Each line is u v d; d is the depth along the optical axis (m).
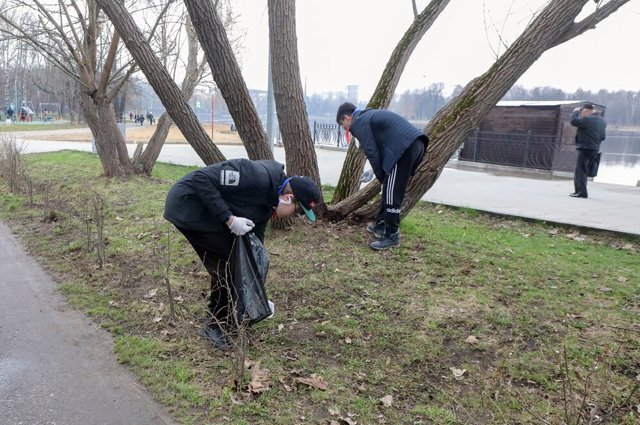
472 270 5.12
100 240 5.48
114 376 3.41
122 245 6.03
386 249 5.62
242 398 3.11
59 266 5.49
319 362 3.51
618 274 5.12
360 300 4.39
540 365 3.42
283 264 5.14
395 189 5.29
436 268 5.15
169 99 5.67
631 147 25.88
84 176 10.93
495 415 2.95
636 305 4.36
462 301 4.37
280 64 5.88
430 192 10.10
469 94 5.74
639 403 3.00
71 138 25.58
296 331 3.91
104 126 10.26
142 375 3.39
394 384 3.26
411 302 4.34
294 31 5.86
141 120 49.66
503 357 3.53
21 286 4.98
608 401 3.02
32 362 3.59
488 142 16.27
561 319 4.07
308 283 4.71
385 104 6.65
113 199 8.55
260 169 3.45
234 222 3.34
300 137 6.10
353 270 5.03
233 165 3.40
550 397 3.10
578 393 3.11
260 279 3.58
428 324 3.96
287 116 6.02
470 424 2.89
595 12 5.39
